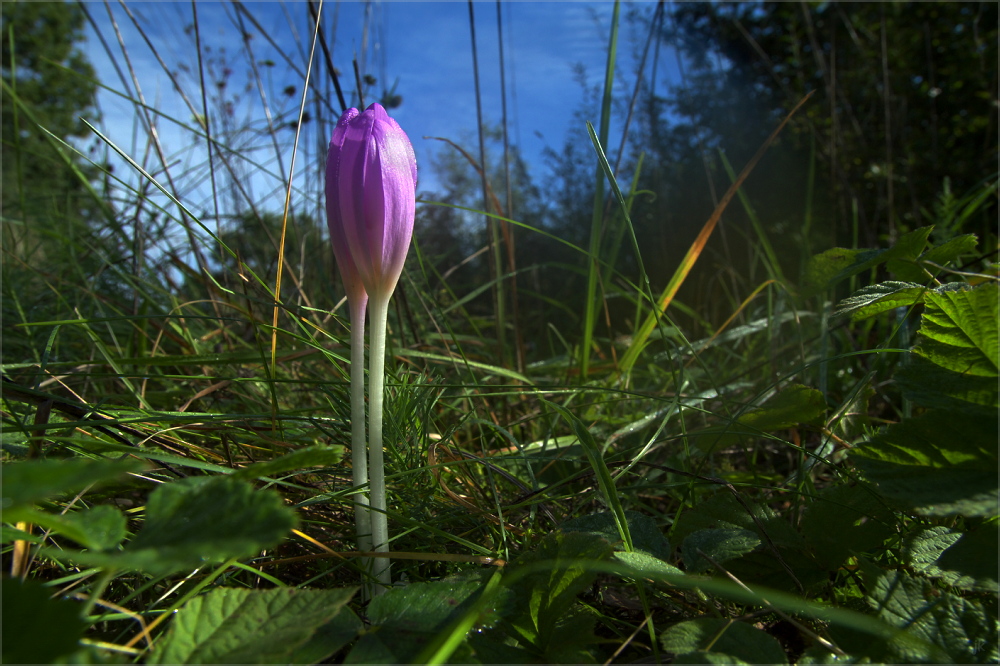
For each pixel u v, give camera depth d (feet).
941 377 0.53
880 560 0.61
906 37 2.83
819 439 1.04
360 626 0.45
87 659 0.36
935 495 0.48
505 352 1.57
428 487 0.76
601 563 0.45
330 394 0.86
